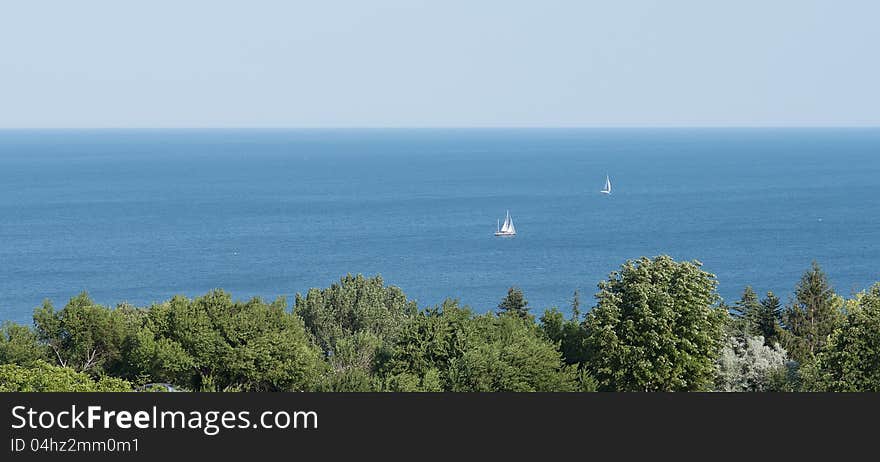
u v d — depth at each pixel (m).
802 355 170.12
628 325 125.00
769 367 140.75
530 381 116.19
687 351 128.12
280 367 121.06
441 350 120.94
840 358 120.88
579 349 137.25
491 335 125.62
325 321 180.25
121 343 137.00
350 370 120.06
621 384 125.62
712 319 132.25
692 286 127.62
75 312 136.12
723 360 140.12
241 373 120.31
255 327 122.75
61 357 136.75
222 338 120.31
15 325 135.50
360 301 185.25
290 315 133.88
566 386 118.38
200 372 121.31
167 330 126.06
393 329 182.50
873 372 119.31
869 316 121.69
